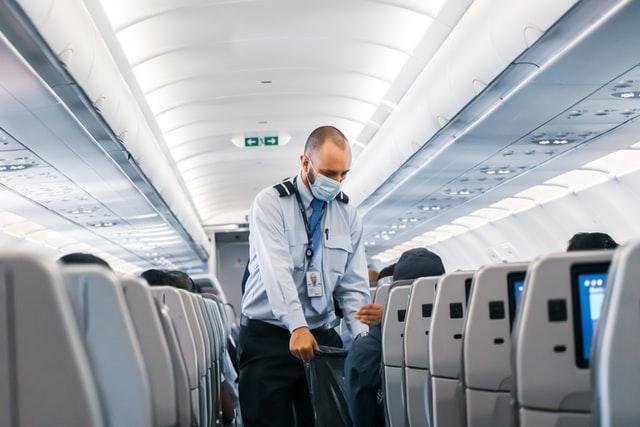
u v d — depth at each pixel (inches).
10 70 301.9
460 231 1054.4
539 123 439.2
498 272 143.5
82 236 861.2
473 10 370.6
